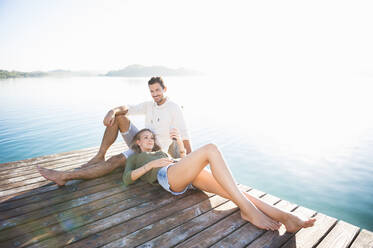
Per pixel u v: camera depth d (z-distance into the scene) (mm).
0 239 1771
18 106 16812
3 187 2678
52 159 3822
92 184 2756
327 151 7637
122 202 2365
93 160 3174
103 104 18062
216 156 2031
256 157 7281
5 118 12594
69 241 1771
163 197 2475
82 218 2076
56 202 2342
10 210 2180
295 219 1855
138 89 35000
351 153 7430
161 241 1792
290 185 5523
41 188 2656
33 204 2299
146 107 3387
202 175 2377
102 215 2129
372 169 6270
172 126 3178
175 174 2221
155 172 2484
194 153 2107
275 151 7754
